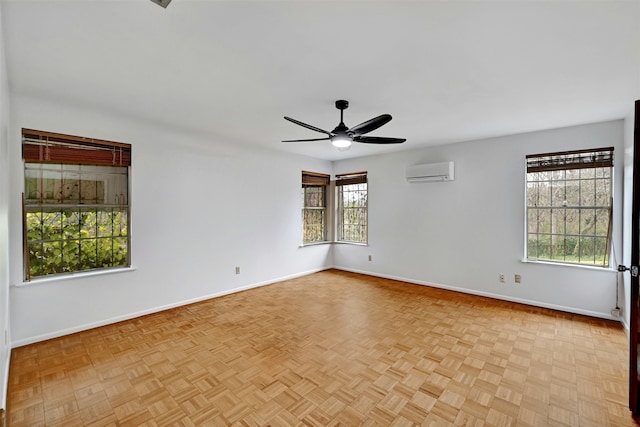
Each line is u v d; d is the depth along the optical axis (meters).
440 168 4.55
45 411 1.91
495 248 4.21
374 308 3.80
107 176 3.37
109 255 3.39
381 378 2.26
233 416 1.86
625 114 3.16
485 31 1.77
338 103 2.87
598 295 3.47
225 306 3.89
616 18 1.63
